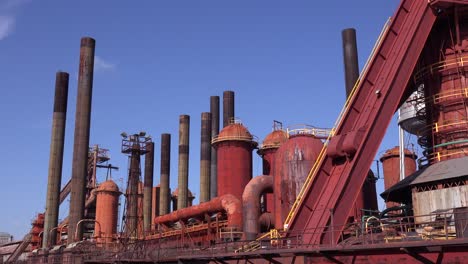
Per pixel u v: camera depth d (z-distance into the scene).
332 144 25.06
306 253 20.20
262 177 40.97
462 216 17.44
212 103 94.19
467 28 29.30
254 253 22.34
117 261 37.62
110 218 76.38
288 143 35.34
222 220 48.38
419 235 20.05
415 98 35.91
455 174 24.67
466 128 27.73
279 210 34.56
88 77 74.44
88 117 73.19
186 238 53.00
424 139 32.78
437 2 27.09
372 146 24.38
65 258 57.00
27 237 85.38
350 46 56.19
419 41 26.80
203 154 89.88
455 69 28.94
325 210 23.23
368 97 26.30
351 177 23.62
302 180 33.50
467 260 15.39
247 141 59.78
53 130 79.62
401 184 28.59
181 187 93.62
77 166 70.75
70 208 69.12
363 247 17.75
